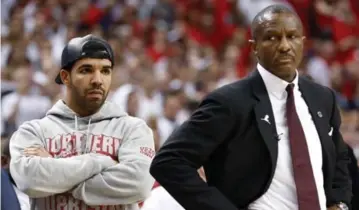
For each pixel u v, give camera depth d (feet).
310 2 113.39
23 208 34.19
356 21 113.91
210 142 26.25
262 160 26.40
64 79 28.89
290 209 26.20
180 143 26.27
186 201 26.09
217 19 110.42
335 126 28.32
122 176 27.61
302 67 100.37
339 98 92.68
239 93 26.81
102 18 100.68
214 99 26.58
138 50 91.15
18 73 71.87
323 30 111.75
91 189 27.40
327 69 103.14
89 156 27.66
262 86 27.20
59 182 27.12
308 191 26.16
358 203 32.35
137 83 77.51
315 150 26.96
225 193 26.48
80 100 28.48
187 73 86.53
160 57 94.79
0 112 64.03
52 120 28.84
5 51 81.61
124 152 28.12
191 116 26.81
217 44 108.88
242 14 113.09
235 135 26.48
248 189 26.32
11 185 33.53
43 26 91.61
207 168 27.12
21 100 69.15
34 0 99.66
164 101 76.02
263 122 26.53
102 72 28.55
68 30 93.50
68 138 28.32
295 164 26.37
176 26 105.09
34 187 27.14
